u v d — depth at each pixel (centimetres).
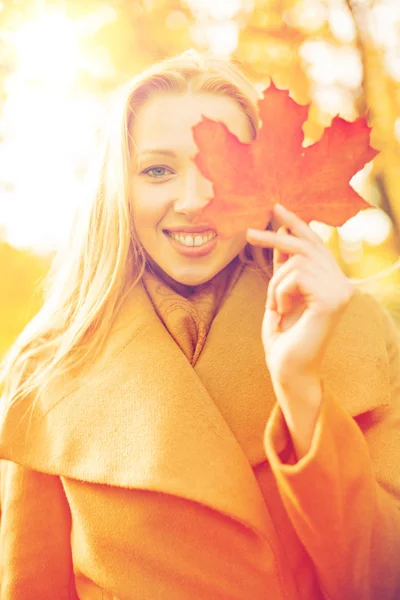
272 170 85
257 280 124
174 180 110
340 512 92
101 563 112
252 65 448
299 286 85
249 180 85
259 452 110
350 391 112
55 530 126
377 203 370
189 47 451
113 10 415
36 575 124
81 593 121
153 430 105
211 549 105
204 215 84
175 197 109
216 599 104
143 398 109
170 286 127
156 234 112
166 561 107
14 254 363
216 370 114
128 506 109
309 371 87
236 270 125
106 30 412
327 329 85
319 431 87
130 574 109
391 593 100
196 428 105
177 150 108
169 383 109
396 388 122
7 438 121
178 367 111
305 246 85
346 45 420
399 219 361
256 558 102
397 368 125
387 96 404
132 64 420
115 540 110
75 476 111
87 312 120
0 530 131
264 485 111
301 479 88
